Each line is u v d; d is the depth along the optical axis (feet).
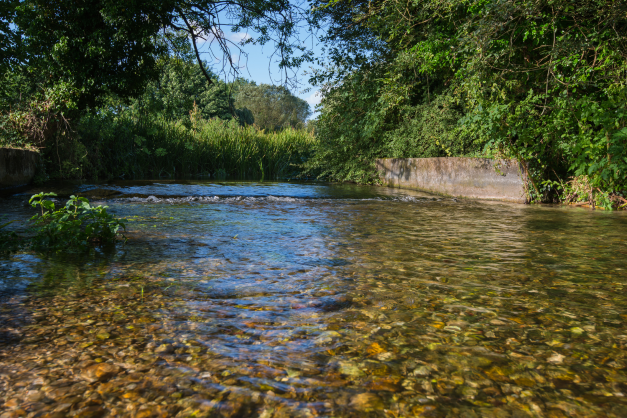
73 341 4.95
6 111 35.63
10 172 26.96
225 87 47.60
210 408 3.65
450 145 30.35
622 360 4.55
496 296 6.70
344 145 42.16
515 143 22.77
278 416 3.54
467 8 24.25
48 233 10.41
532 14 19.45
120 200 21.22
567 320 5.69
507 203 22.21
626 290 7.04
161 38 41.91
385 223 14.69
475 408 3.68
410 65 31.40
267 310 6.00
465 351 4.75
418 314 5.89
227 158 53.57
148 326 5.40
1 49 33.50
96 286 7.11
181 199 21.99
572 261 9.09
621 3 17.87
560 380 4.15
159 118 52.16
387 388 3.99
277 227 13.58
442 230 13.24
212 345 4.86
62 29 34.30
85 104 37.60
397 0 27.78
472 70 21.21
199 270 8.20
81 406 3.67
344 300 6.46
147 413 3.57
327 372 4.27
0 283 7.23
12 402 3.72
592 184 20.27
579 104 20.39
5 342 4.91
